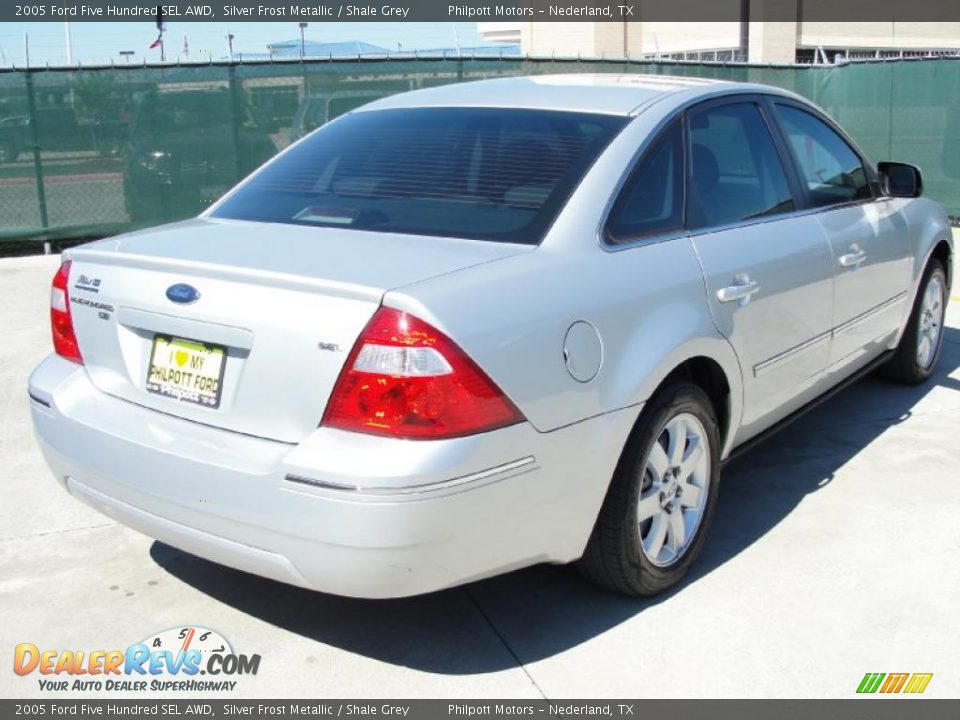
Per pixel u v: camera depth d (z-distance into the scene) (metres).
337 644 3.18
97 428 3.02
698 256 3.46
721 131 3.89
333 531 2.59
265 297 2.75
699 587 3.50
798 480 4.41
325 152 3.82
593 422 2.96
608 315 3.03
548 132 3.52
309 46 11.50
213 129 11.20
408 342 2.58
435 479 2.58
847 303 4.45
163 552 3.78
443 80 11.76
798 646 3.14
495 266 2.87
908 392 5.64
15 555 3.74
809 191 4.34
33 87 10.57
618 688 2.95
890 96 12.22
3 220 10.70
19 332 7.05
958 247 9.88
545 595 3.44
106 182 11.01
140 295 3.00
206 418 2.86
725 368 3.55
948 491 4.27
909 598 3.41
